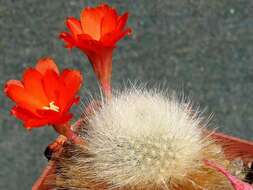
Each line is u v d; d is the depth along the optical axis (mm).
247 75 486
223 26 520
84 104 248
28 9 539
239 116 458
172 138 203
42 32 524
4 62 504
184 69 492
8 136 458
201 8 532
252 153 237
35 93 200
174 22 525
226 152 238
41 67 208
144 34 516
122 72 491
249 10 528
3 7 541
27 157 446
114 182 205
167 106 219
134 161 199
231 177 203
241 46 506
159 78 486
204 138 219
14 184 431
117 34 207
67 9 538
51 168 221
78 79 193
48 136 456
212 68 492
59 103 194
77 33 213
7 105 474
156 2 537
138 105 214
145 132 202
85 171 212
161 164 199
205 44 509
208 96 472
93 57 216
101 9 215
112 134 205
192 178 208
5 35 523
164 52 504
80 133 226
